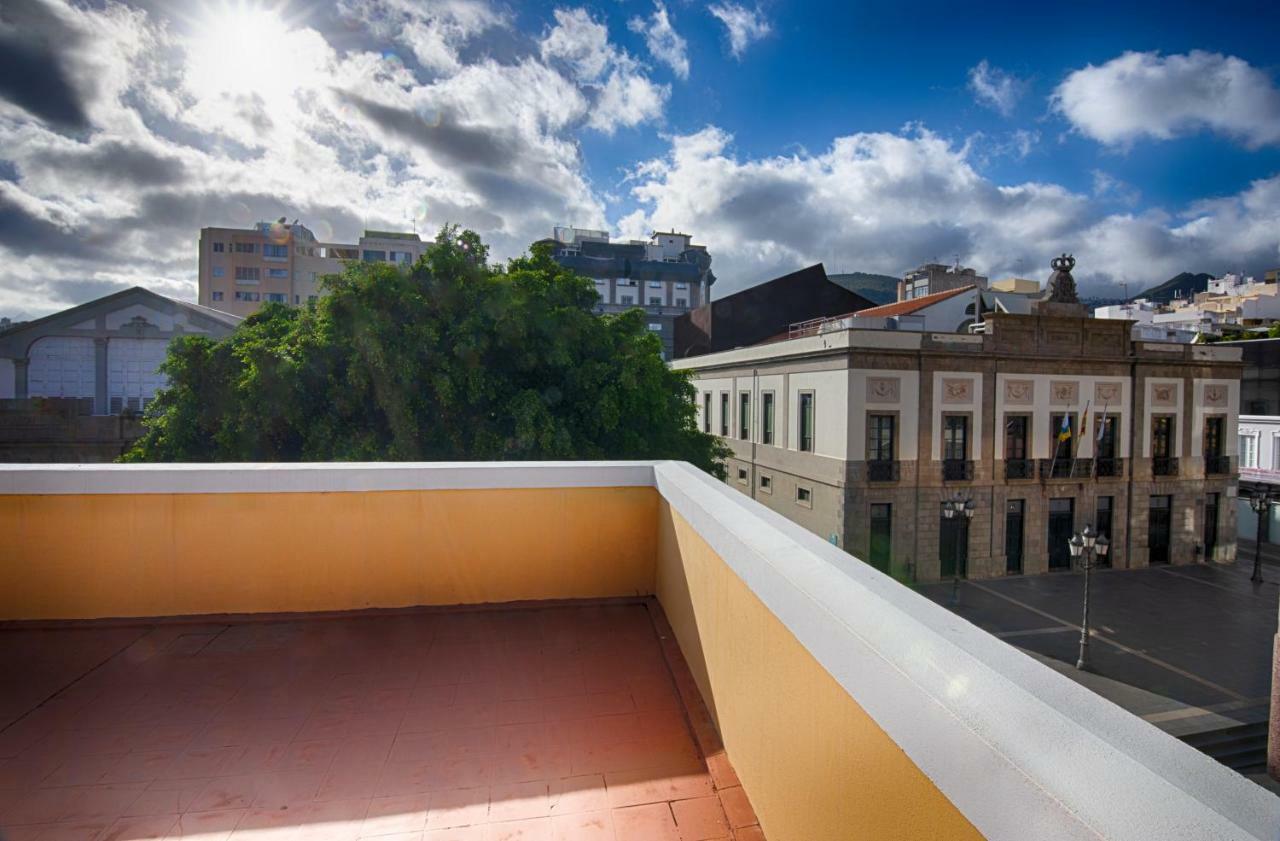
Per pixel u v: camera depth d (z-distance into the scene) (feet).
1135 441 66.95
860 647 4.03
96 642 10.26
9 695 8.87
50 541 10.78
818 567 5.28
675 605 10.18
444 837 6.41
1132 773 2.47
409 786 7.16
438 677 9.48
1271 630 50.85
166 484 10.94
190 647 10.18
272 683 9.28
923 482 61.16
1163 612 54.70
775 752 5.67
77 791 7.04
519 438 34.35
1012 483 63.46
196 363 42.06
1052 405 64.69
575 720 8.43
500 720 8.44
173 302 85.61
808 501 66.33
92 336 83.61
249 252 186.50
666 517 11.05
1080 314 66.23
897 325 74.23
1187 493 68.80
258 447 37.88
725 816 6.55
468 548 11.60
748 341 107.96
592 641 10.50
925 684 3.39
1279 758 23.24
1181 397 68.44
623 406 39.50
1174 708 38.81
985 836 2.82
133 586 10.96
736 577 6.97
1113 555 66.49
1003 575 63.41
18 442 64.59
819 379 64.44
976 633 3.82
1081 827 2.33
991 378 62.69
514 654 10.11
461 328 35.17
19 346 81.51
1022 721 2.89
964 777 2.98
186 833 6.44
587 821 6.59
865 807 4.00
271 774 7.36
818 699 4.75
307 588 11.25
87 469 10.82
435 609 11.45
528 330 37.91
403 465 11.47
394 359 33.81
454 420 36.78
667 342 211.61
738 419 82.17
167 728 8.21
